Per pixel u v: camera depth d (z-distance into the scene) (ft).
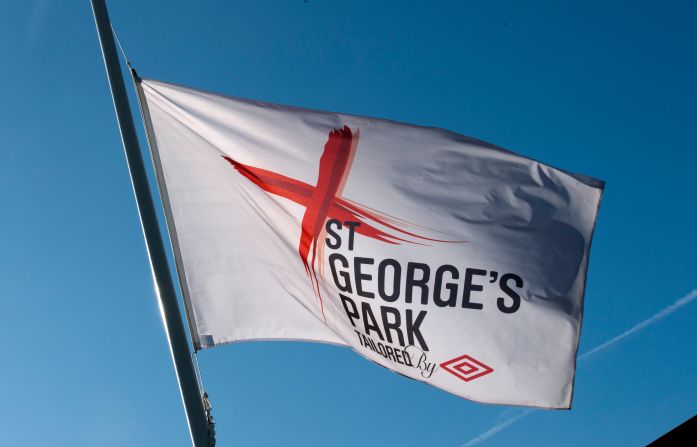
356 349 21.93
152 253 18.03
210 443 17.98
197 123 22.17
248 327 21.43
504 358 21.38
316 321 21.59
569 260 21.99
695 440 20.71
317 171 22.04
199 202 21.77
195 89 22.39
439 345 21.45
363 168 22.22
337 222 21.79
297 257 21.76
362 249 21.68
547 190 22.38
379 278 21.61
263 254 21.71
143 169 19.12
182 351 17.22
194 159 21.95
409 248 21.74
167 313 17.51
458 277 21.65
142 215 18.44
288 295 21.63
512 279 21.70
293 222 21.86
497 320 21.56
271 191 21.91
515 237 21.98
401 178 22.18
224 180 21.90
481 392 21.53
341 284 21.68
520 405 21.36
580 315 21.66
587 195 22.38
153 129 22.00
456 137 22.81
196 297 21.35
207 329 21.22
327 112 22.79
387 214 21.94
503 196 22.30
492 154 22.61
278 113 22.54
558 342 21.44
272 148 22.13
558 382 21.35
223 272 21.56
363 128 22.71
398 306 21.54
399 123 22.82
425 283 21.58
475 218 22.00
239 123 22.17
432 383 21.54
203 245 21.63
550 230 22.11
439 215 21.97
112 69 20.45
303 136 22.27
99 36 20.92
